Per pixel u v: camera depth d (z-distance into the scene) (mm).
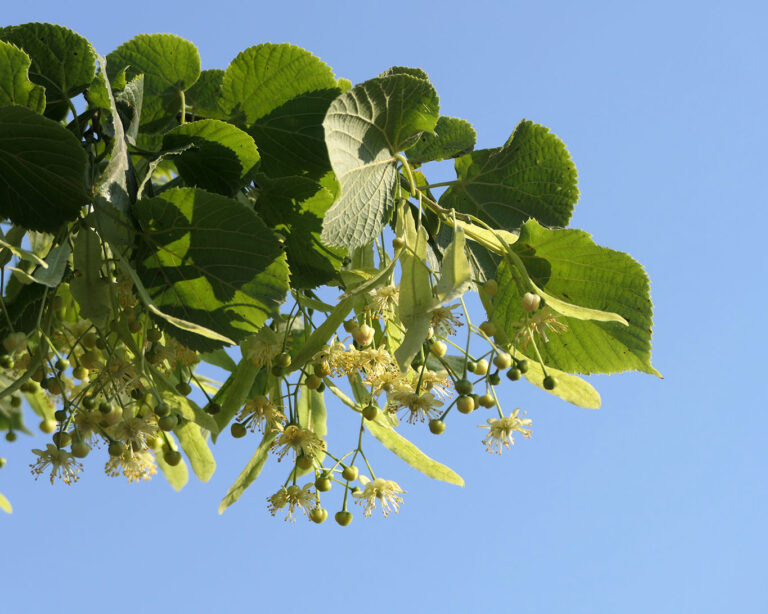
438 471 787
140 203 702
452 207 809
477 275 792
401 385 761
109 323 753
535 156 795
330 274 754
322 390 766
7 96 716
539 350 765
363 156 728
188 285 714
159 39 769
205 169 750
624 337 751
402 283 721
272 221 752
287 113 771
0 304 747
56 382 749
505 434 754
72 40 729
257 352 766
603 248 742
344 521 783
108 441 750
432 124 740
